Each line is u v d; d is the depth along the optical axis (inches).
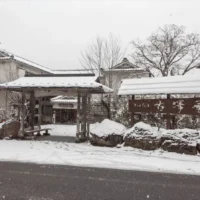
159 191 197.0
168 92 414.0
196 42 928.3
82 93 506.6
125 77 912.3
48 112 1163.3
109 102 677.9
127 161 306.5
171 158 327.3
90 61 760.3
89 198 176.7
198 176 249.3
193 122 506.6
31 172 249.0
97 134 429.1
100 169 269.6
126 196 183.0
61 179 225.5
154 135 388.8
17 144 423.8
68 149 383.9
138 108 454.0
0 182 211.2
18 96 782.5
